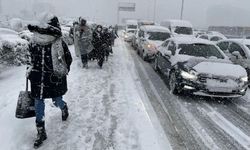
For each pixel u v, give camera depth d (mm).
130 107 6387
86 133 4945
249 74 9586
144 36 15133
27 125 5027
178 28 21094
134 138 4887
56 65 4242
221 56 8758
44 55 4168
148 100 7156
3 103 5996
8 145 4359
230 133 5535
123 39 29609
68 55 4441
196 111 6680
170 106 6863
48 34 4125
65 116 5277
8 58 9148
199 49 8914
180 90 7578
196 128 5641
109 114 5875
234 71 7426
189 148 4750
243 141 5211
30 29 4164
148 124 5520
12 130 4809
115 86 8141
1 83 7645
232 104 7500
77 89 7516
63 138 4703
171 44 9828
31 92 4324
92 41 10453
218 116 6461
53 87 4324
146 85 8719
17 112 4531
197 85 7188
